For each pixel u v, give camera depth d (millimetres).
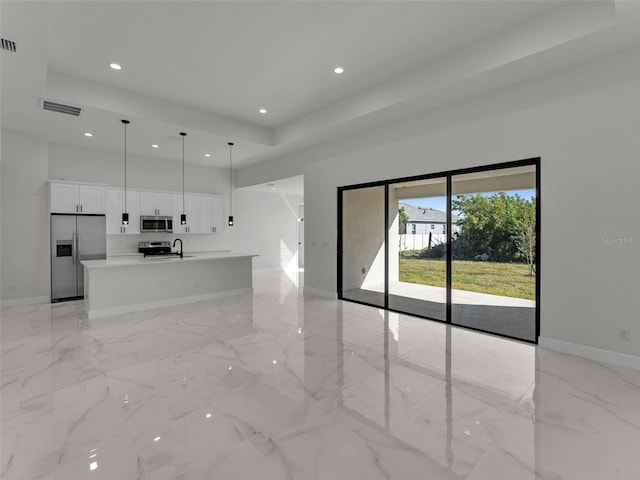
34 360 3176
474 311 4262
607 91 3104
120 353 3363
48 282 5730
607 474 1700
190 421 2180
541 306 3562
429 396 2510
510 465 1771
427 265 4758
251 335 3965
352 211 5820
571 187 3328
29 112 4562
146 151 6820
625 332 3041
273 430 2088
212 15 3029
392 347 3562
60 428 2092
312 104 5168
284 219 10312
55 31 3252
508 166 3793
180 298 5723
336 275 6066
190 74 4160
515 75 3496
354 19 3107
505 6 2928
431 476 1698
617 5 2410
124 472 1722
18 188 5453
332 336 3934
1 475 1689
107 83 4406
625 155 3018
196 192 8219
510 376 2848
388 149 5035
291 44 3516
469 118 4102
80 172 6512
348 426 2131
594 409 2312
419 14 3035
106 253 6332
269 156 7273
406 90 4109
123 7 2910
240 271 6590
